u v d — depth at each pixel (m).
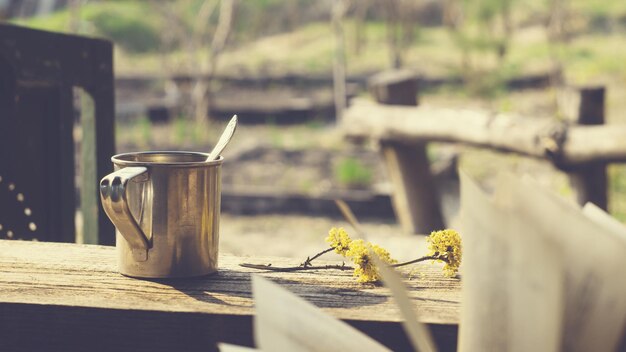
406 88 5.55
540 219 0.57
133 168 1.09
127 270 1.14
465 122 4.96
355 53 18.58
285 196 7.35
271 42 20.83
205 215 1.14
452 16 18.19
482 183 7.76
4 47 1.88
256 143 10.72
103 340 1.01
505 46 14.10
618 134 4.20
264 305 0.65
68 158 2.19
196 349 1.00
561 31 12.15
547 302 0.53
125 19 19.72
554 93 11.09
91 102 2.21
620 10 19.98
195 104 12.94
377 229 6.62
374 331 0.97
